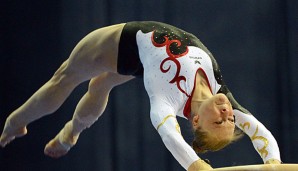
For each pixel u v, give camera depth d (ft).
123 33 43.65
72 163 66.03
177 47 41.45
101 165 65.57
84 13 67.26
